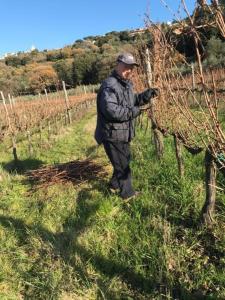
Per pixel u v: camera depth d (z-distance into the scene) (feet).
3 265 14.01
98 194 18.72
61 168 22.13
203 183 17.07
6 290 12.89
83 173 21.22
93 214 16.84
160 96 18.56
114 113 16.12
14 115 44.73
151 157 21.83
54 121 53.11
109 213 16.70
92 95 109.81
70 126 48.96
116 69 16.38
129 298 12.17
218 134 10.36
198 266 12.83
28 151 32.60
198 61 9.61
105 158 25.14
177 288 12.35
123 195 17.49
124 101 16.43
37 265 13.88
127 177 17.42
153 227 15.03
